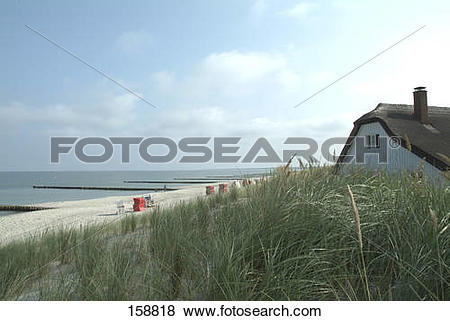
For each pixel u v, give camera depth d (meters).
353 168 5.30
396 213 3.04
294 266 2.53
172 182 85.75
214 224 3.89
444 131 15.81
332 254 2.69
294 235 3.02
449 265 2.28
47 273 3.62
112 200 30.88
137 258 3.34
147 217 7.52
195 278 2.52
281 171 4.97
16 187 79.31
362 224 2.93
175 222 4.25
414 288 2.21
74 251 4.42
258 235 2.94
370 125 17.12
